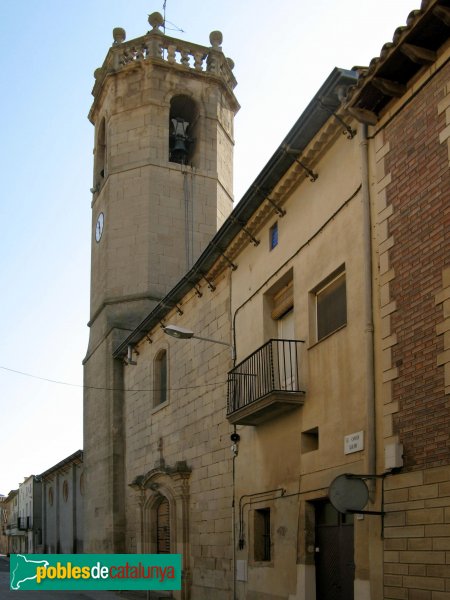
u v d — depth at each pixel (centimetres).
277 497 1388
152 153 2792
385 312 1052
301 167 1357
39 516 5900
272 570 1383
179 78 2906
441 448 908
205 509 1795
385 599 984
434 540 903
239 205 1566
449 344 908
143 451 2317
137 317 2631
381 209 1088
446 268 930
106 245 2762
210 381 1836
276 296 1541
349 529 1157
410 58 994
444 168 954
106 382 2619
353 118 1188
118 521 2441
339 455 1159
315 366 1273
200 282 1945
